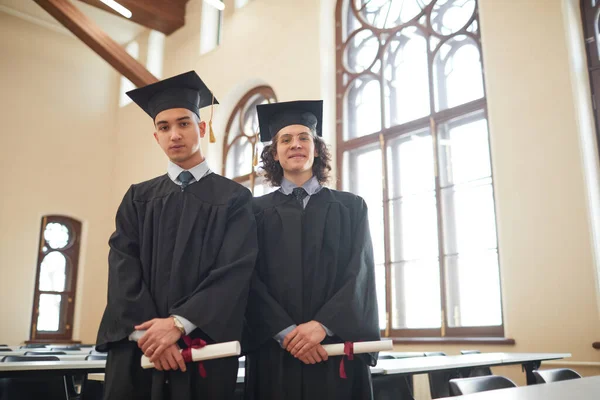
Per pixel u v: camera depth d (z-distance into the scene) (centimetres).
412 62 651
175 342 173
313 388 192
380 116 671
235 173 843
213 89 882
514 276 480
